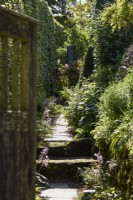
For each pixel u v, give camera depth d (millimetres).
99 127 6289
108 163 5777
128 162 4977
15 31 2299
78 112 8477
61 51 17422
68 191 5680
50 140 7551
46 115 8703
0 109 2242
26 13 9828
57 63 16812
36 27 2479
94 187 5312
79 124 7914
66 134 8375
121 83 6734
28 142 2410
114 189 5059
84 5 15945
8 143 2223
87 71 11422
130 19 6559
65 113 9141
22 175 2344
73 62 16625
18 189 2305
